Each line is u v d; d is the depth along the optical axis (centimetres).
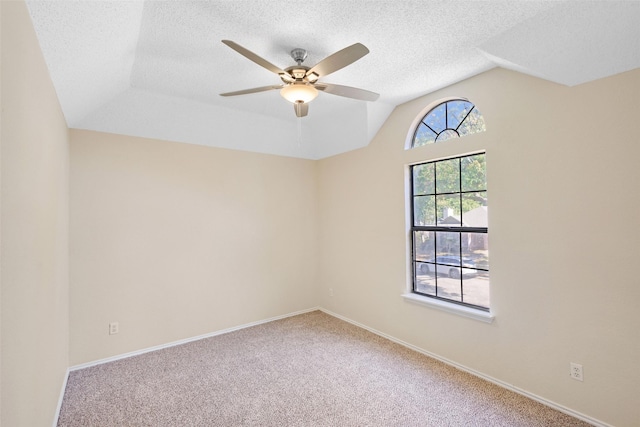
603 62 181
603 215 191
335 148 402
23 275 123
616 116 186
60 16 134
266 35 198
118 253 298
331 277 425
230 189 372
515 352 233
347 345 323
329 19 182
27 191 129
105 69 209
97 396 232
